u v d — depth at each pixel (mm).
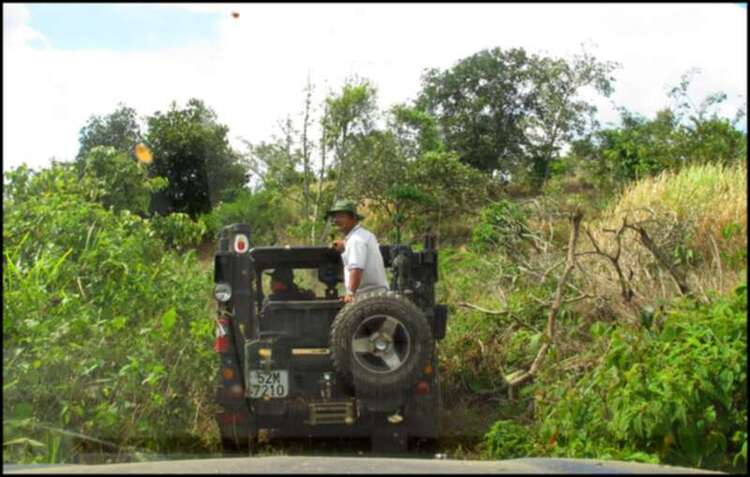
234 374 5703
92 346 5949
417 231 18266
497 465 3006
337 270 6676
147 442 5898
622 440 5328
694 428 5098
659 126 19641
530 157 24859
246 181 17797
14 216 7438
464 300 9062
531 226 10828
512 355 7438
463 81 25578
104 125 14531
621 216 10773
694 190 11047
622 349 5738
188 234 11656
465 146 25266
